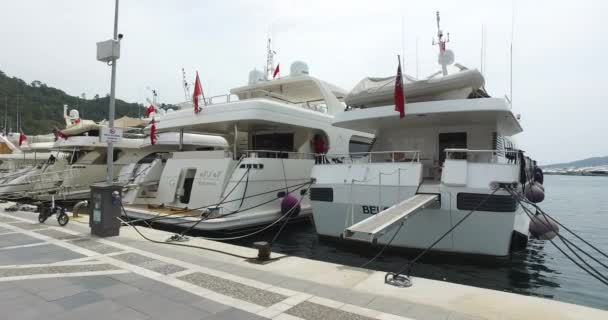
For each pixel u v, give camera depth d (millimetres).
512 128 11773
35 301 4324
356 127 12180
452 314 4031
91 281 5086
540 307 4254
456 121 10781
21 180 20703
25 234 8555
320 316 3959
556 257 10359
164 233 9039
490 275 8039
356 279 5348
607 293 7379
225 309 4137
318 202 10289
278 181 13336
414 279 5379
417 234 8750
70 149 21250
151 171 15227
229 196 11914
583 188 69875
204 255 6730
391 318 3912
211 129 16016
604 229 17375
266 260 6328
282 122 13328
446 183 8359
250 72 18984
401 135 12031
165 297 4500
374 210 9234
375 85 10906
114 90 9602
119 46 9617
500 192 7949
